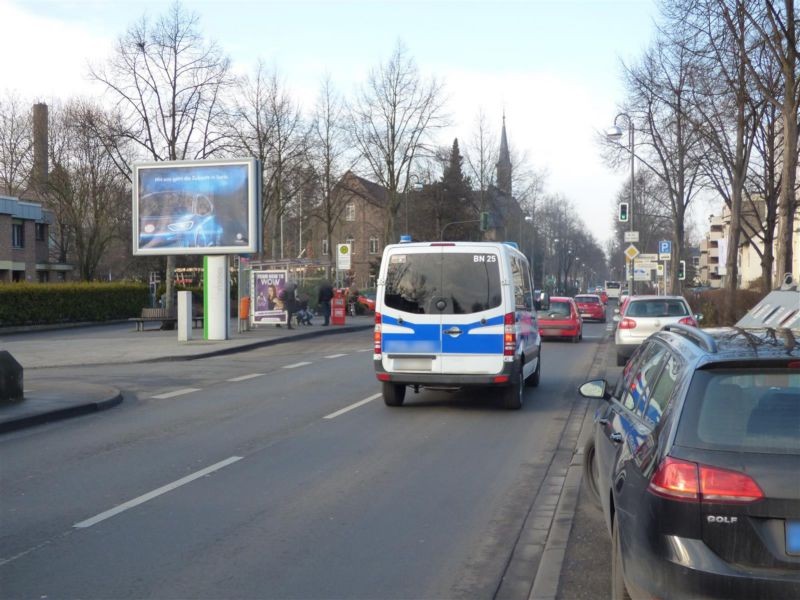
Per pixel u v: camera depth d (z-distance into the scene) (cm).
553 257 10188
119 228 5538
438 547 599
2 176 5334
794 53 1794
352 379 1642
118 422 1138
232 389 1498
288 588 515
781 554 364
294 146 4231
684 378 428
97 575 535
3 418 1070
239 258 3108
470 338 1202
